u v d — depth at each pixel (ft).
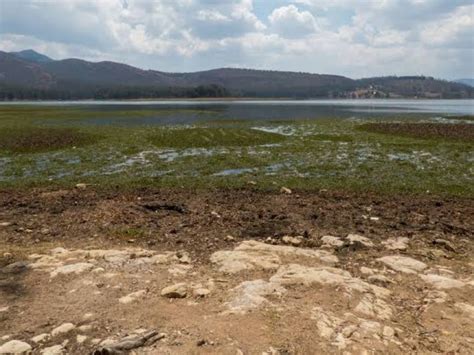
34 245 32.35
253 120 171.83
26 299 22.81
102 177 63.67
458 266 28.53
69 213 41.24
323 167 70.74
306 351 18.04
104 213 40.55
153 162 76.33
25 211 42.80
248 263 27.45
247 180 60.70
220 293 23.31
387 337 19.25
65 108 294.05
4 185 58.44
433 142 97.86
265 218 40.14
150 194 52.13
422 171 66.80
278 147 93.04
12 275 25.76
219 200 48.42
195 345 18.26
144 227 36.58
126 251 29.96
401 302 23.12
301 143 98.89
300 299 22.36
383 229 36.86
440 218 41.14
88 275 25.50
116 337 19.06
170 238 33.96
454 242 33.76
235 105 381.60
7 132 113.91
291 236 34.58
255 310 21.03
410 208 45.09
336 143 97.91
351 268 27.86
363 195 51.90
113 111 246.06
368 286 24.17
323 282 24.22
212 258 29.01
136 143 97.86
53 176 64.95
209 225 37.50
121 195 51.34
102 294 23.12
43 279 25.16
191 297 22.88
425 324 20.80
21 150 88.53
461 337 19.65
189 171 68.59
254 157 80.43
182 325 19.94
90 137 105.40
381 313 21.44
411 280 25.90
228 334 19.07
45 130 118.93
